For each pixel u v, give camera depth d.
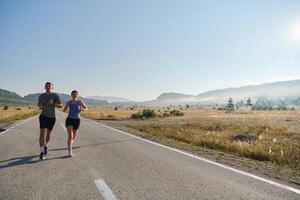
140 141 14.47
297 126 28.67
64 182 6.70
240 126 28.09
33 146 12.16
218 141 15.21
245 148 13.25
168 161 9.26
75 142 13.66
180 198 5.64
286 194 6.03
